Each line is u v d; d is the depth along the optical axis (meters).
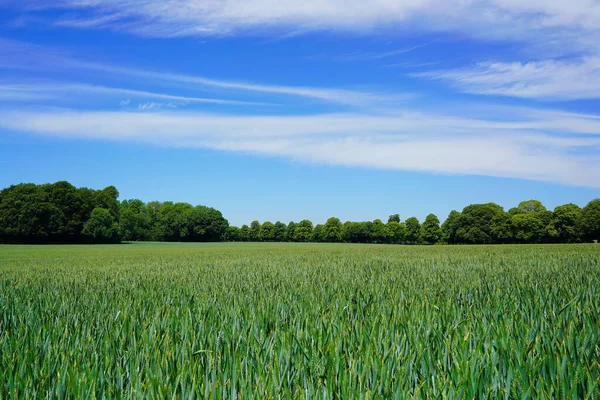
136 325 6.18
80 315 7.52
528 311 6.71
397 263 20.81
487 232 106.44
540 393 3.46
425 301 7.58
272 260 26.50
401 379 3.74
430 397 3.53
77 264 27.14
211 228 142.50
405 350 4.67
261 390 3.71
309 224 158.00
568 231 97.06
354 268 17.70
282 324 6.07
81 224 101.19
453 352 4.44
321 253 37.41
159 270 19.61
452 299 8.25
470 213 108.56
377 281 12.16
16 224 93.69
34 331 6.24
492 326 5.43
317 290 10.09
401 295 8.71
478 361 4.15
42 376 4.19
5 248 68.00
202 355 4.65
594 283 10.43
